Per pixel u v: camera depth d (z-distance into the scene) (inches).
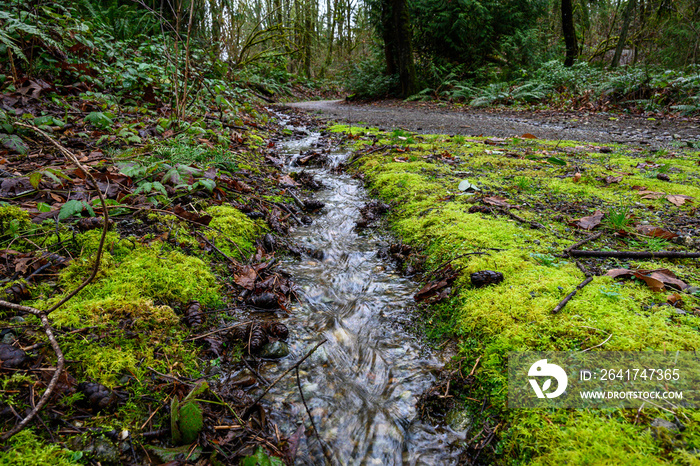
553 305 76.9
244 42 495.2
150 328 73.5
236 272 100.7
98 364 63.1
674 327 68.4
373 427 64.6
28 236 87.9
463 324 80.2
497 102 483.8
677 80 374.6
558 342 68.6
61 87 201.6
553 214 125.0
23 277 76.7
